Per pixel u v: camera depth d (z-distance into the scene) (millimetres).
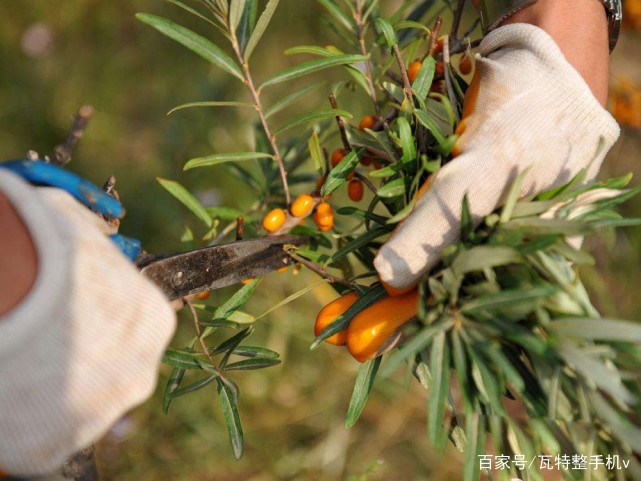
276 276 3090
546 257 1250
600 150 1299
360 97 3412
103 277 1049
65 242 1035
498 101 1316
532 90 1304
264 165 2168
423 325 1351
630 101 2578
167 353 1619
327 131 2289
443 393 1238
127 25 3863
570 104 1306
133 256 1383
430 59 1562
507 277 1265
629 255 3000
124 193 3328
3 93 3605
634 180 3182
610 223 1288
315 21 3836
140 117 3646
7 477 1104
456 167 1290
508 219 1275
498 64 1340
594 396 1207
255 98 1691
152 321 1061
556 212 1299
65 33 3811
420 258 1304
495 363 1280
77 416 1000
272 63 3781
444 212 1287
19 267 987
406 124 1410
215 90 3578
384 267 1311
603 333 1141
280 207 2209
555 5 1433
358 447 2871
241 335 1635
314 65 1654
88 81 3697
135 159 3486
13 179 1024
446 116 1537
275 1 1562
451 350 1298
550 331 1190
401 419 2932
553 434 1329
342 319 1435
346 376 3014
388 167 1442
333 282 1716
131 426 2803
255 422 2891
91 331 1012
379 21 1643
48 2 3811
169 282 1435
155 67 3771
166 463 2779
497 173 1291
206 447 2809
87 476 1473
